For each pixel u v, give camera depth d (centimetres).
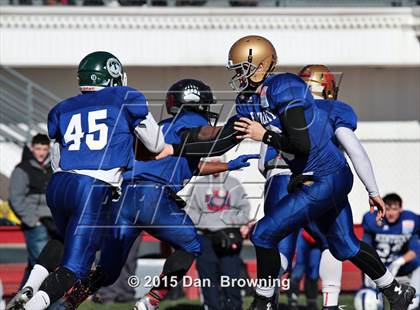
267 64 1767
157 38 3666
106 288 2502
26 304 1627
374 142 3728
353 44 3697
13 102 3625
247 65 1753
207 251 2381
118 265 1808
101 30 3656
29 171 2509
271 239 1688
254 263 2878
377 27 3703
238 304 2400
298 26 3678
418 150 3728
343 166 1689
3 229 2847
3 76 3722
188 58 3666
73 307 1777
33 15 3641
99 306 2447
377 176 3728
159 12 3656
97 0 3738
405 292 1770
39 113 3662
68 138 1683
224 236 2345
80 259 1648
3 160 3584
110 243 1794
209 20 3669
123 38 3662
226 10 3656
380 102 3950
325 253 1950
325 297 1947
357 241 1741
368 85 3938
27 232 2511
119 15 3653
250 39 1764
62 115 1698
